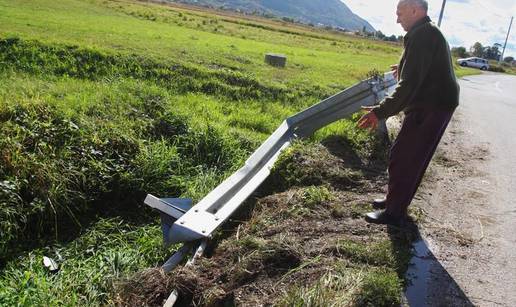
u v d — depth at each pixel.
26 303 3.91
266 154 6.13
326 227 4.50
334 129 7.47
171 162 6.62
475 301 3.57
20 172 5.39
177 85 11.45
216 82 11.76
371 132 7.05
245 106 10.42
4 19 16.02
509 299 3.63
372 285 3.42
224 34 30.56
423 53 3.87
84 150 6.05
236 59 16.09
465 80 26.64
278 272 3.80
